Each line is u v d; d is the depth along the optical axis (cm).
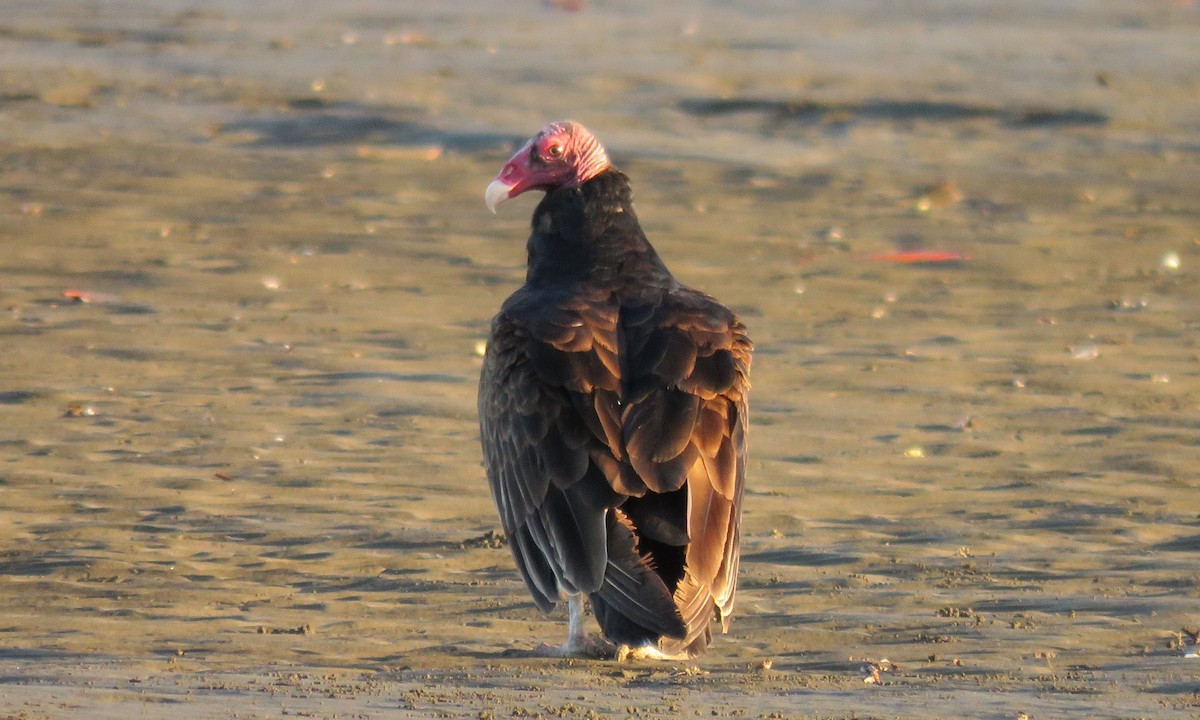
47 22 3244
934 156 2492
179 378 1397
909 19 3634
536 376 832
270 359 1458
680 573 779
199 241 1880
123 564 986
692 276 1820
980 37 3431
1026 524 1086
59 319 1562
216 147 2359
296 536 1044
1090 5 3831
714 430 810
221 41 3131
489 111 2627
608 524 782
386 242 1909
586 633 855
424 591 955
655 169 2322
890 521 1092
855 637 871
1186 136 2650
